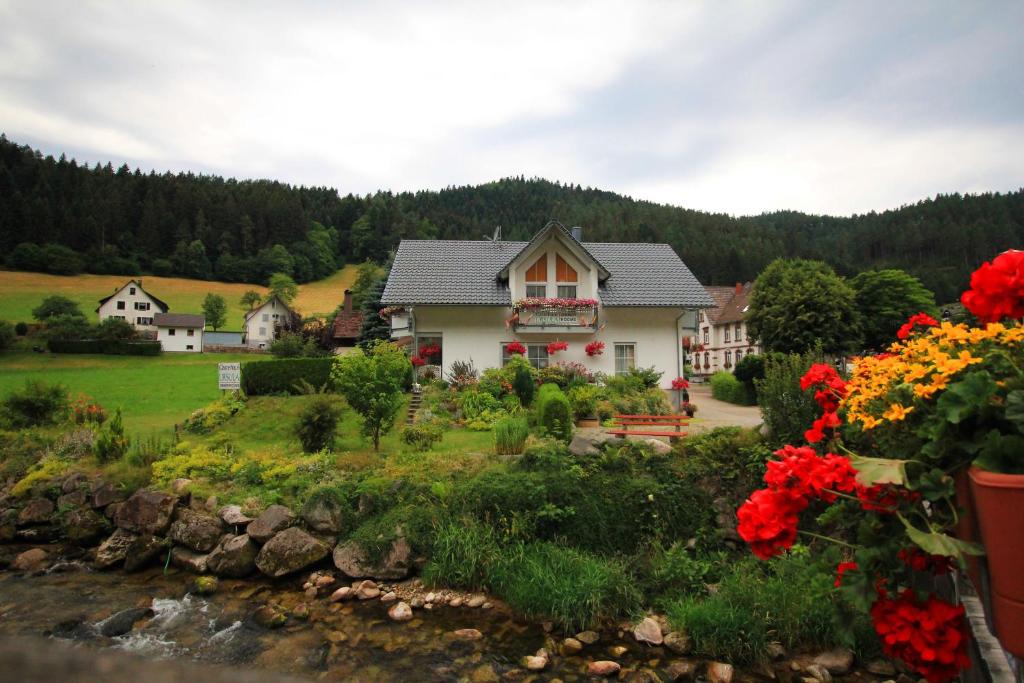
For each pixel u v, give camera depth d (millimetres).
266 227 110062
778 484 2924
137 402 25062
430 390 21594
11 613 8609
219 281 99312
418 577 9734
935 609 2658
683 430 15773
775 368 11000
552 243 24859
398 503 10766
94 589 9578
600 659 7277
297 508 10789
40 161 114188
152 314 72875
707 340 63906
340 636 7852
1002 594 2145
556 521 10156
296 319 58656
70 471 13320
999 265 2865
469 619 8406
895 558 2840
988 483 2186
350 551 9930
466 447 14523
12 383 32125
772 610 7637
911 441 3172
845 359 31859
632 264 27266
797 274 35438
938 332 3641
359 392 13984
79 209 99562
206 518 10930
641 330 24562
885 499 2846
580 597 8320
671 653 7422
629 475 10953
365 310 40750
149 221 101375
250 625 8188
